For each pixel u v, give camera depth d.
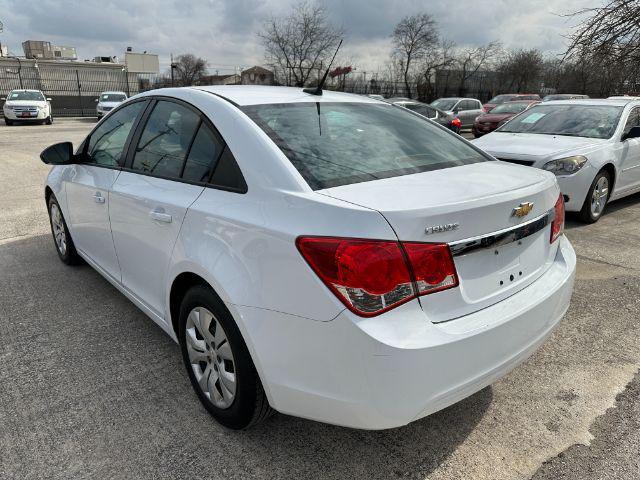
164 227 2.58
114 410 2.57
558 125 6.85
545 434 2.42
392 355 1.73
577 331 3.43
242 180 2.23
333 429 2.45
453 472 2.18
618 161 6.24
